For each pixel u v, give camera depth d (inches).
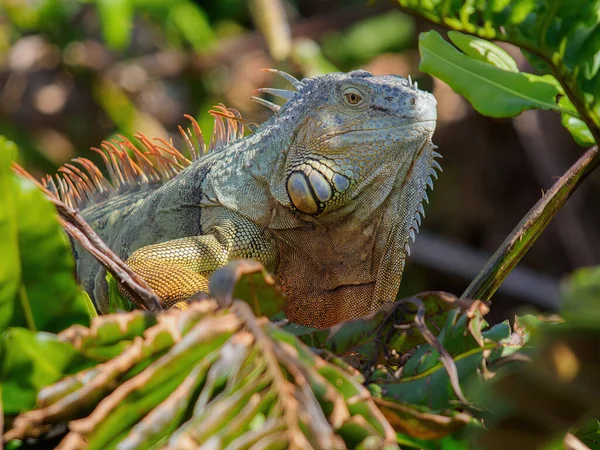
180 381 115.6
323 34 607.2
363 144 217.6
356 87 219.3
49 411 113.0
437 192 601.6
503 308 596.7
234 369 112.7
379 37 601.6
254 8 484.7
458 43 182.4
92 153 577.3
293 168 221.8
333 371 115.1
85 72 585.3
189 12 539.8
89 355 122.0
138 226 241.3
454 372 123.5
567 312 106.4
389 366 148.3
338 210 219.6
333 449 105.9
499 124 586.6
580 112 161.9
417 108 218.2
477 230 606.5
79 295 129.3
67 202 262.4
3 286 124.6
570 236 588.1
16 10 568.4
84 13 588.7
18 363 119.7
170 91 615.8
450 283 610.2
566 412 108.8
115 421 111.1
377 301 222.5
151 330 117.6
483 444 114.0
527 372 108.0
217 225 223.6
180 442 104.8
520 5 156.2
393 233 220.7
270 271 226.7
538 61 176.9
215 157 237.5
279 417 108.5
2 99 572.4
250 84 567.5
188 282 194.5
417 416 122.0
